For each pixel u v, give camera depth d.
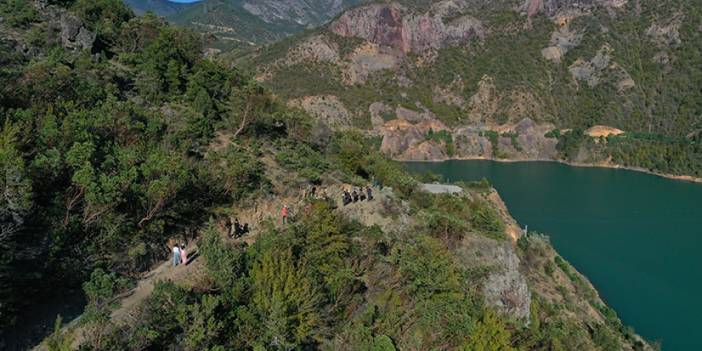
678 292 66.12
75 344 18.23
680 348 52.91
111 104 35.75
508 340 26.44
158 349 18.56
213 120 49.06
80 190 24.88
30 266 20.75
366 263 30.19
